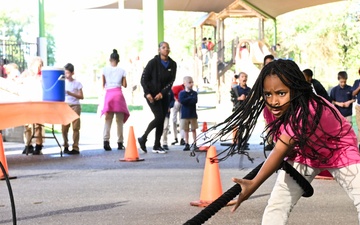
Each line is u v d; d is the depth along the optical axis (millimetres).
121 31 35750
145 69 15016
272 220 4488
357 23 48250
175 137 18547
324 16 49562
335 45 48500
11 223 7285
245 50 33250
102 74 16609
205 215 3738
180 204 8469
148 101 15172
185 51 60094
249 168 12492
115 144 18625
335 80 47875
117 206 8359
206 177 8359
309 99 4207
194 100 16516
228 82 40500
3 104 9703
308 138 4113
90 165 13109
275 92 4141
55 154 15547
